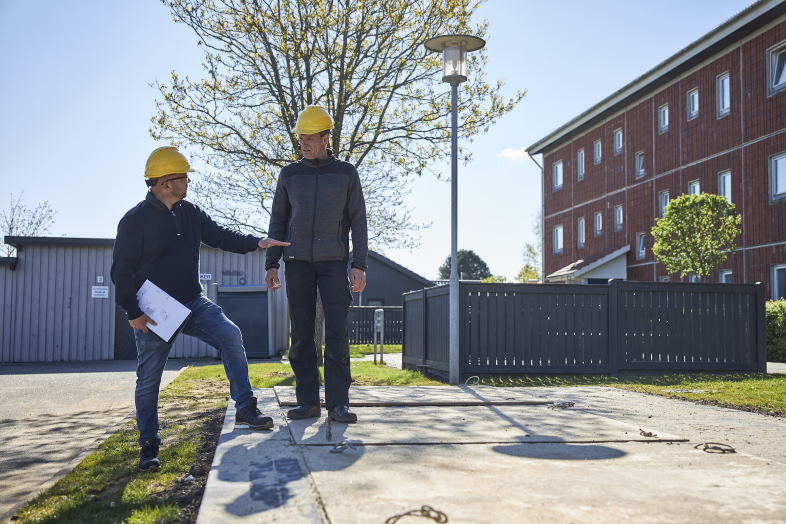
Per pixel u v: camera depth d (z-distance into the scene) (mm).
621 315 10289
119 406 7598
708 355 10602
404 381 9586
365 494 2619
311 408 4438
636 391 7043
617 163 28906
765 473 2996
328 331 4473
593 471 3012
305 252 4426
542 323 10023
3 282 18250
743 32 20406
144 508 2980
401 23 12539
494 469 3029
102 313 18562
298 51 12047
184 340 18453
